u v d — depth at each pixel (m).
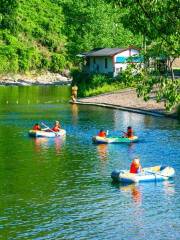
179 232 30.56
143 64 28.12
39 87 134.50
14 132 61.38
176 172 42.78
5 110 82.50
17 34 164.12
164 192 37.69
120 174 39.78
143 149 51.56
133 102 85.88
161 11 26.31
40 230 30.86
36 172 42.78
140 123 68.19
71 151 50.91
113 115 76.44
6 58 154.00
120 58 107.56
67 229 30.98
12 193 37.19
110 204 35.09
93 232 30.56
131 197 36.53
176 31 26.62
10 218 32.56
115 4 26.89
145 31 27.70
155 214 33.31
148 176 40.03
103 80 102.00
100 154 49.53
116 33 137.00
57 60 161.25
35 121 70.25
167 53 27.73
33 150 51.22
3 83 142.62
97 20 137.38
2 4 121.38
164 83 26.48
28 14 172.88
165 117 73.75
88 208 34.31
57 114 77.75
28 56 157.25
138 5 27.00
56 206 34.66
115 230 30.86
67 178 40.97
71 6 144.88
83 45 136.75
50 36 169.00
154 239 29.67
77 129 63.81
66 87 134.75
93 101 92.31
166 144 53.75
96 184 39.50
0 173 42.38
